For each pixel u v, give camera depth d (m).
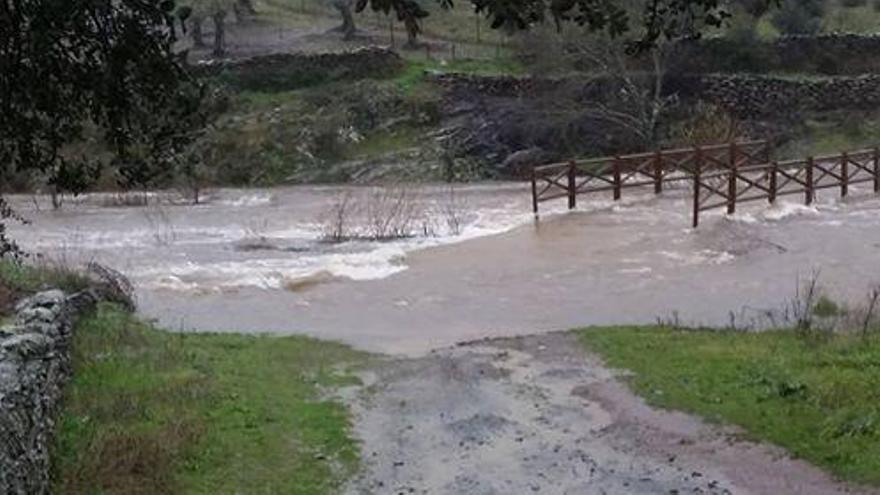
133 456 9.77
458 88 41.25
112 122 6.36
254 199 33.97
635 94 38.31
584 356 15.20
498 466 10.78
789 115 39.53
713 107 39.00
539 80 40.47
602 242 24.67
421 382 14.17
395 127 40.00
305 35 48.00
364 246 25.28
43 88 6.16
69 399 11.49
